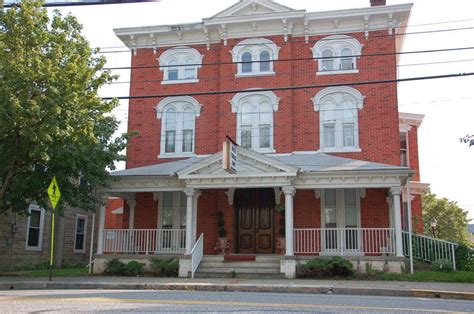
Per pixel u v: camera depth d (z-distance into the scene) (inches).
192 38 954.7
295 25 914.1
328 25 903.7
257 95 901.8
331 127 880.3
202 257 785.6
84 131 674.8
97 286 617.6
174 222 892.0
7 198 717.3
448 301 479.5
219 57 940.0
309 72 900.6
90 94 698.8
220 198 866.8
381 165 771.4
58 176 711.1
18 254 963.3
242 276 721.6
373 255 751.1
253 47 919.0
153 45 964.0
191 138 926.4
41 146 637.9
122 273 767.1
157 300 435.2
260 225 864.3
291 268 714.2
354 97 879.1
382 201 825.5
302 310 370.6
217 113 922.1
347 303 426.0
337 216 834.2
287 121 884.0
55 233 1028.5
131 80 962.7
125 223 911.7
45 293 514.6
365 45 890.1
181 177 774.5
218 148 901.8
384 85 870.4
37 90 629.3
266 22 908.6
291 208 745.0
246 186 761.0
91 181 740.7
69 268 1011.3
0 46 627.8
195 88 938.1
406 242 837.8
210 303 411.5
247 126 896.9
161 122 937.5
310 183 759.1
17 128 631.8
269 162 748.0
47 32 679.1
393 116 858.8
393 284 611.2
